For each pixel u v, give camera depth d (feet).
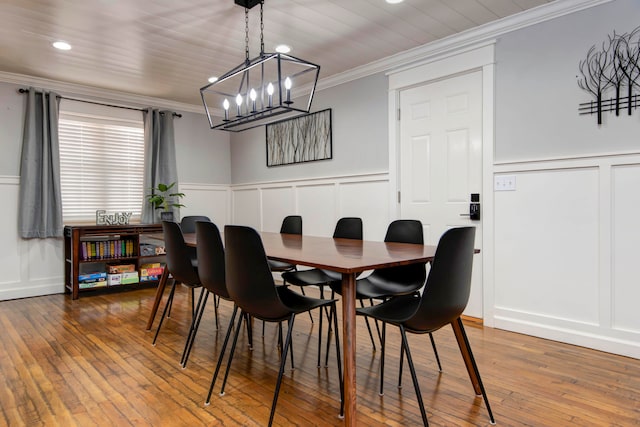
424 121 11.40
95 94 14.80
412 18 9.37
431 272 4.99
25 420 5.62
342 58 11.99
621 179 7.97
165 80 13.80
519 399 6.16
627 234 7.90
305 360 7.87
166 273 9.74
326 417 5.73
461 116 10.57
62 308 11.83
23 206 13.15
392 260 5.42
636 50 7.75
